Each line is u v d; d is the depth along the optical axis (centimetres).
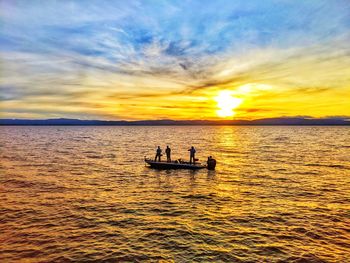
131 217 1451
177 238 1191
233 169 3050
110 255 1034
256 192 2006
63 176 2555
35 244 1121
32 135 12188
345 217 1462
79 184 2222
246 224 1360
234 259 1011
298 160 3788
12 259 998
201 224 1359
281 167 3184
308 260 1008
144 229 1288
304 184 2267
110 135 12588
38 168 3000
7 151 4822
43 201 1723
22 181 2305
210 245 1127
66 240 1162
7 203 1673
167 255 1040
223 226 1333
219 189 2103
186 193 1973
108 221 1388
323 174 2723
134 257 1022
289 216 1479
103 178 2486
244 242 1155
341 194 1941
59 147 5812
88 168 3044
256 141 8238
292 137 10638
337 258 1023
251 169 3050
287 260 1006
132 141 8162
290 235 1229
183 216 1476
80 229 1281
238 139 9431
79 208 1591
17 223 1346
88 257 1019
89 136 11538
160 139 9381
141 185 2225
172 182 2353
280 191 2034
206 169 3023
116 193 1952
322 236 1221
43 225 1324
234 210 1584
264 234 1238
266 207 1642
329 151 4991
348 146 6116
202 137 10988
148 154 4569
